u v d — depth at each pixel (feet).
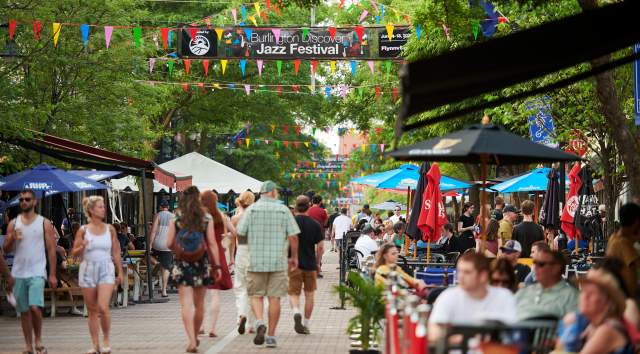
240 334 55.01
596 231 73.56
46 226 46.16
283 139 210.79
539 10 57.57
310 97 168.45
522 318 31.04
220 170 119.75
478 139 35.27
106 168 80.89
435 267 64.90
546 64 27.50
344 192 466.70
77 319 65.41
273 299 49.37
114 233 47.11
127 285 74.49
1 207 80.07
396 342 30.25
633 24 27.53
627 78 63.62
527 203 64.18
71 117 89.71
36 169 71.87
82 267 46.24
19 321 63.87
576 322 27.30
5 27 78.95
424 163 68.13
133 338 53.62
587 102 66.54
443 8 57.57
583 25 27.27
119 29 90.74
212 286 52.90
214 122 168.25
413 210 67.77
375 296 40.78
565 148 75.10
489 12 71.61
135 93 95.45
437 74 25.95
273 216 49.52
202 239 47.47
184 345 50.34
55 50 84.84
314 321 63.52
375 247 77.00
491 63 26.63
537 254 32.14
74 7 86.53
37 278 45.75
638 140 45.34
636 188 41.45
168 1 148.56
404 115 25.66
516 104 71.61
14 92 74.84
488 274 27.81
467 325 23.36
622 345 25.02
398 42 99.25
